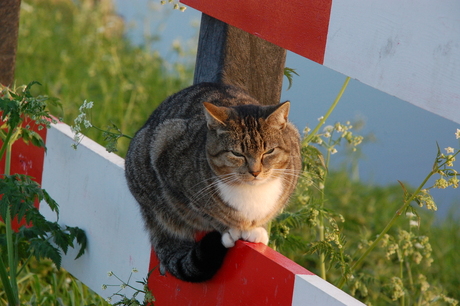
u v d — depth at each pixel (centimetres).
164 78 1355
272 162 612
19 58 1378
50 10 1731
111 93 1232
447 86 400
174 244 624
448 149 553
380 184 1130
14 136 640
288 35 528
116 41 1507
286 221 669
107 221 679
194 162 614
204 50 684
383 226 977
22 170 786
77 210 720
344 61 475
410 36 420
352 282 698
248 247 511
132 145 684
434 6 404
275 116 606
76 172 712
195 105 659
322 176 670
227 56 663
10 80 816
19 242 683
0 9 775
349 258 652
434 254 934
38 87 1241
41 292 775
